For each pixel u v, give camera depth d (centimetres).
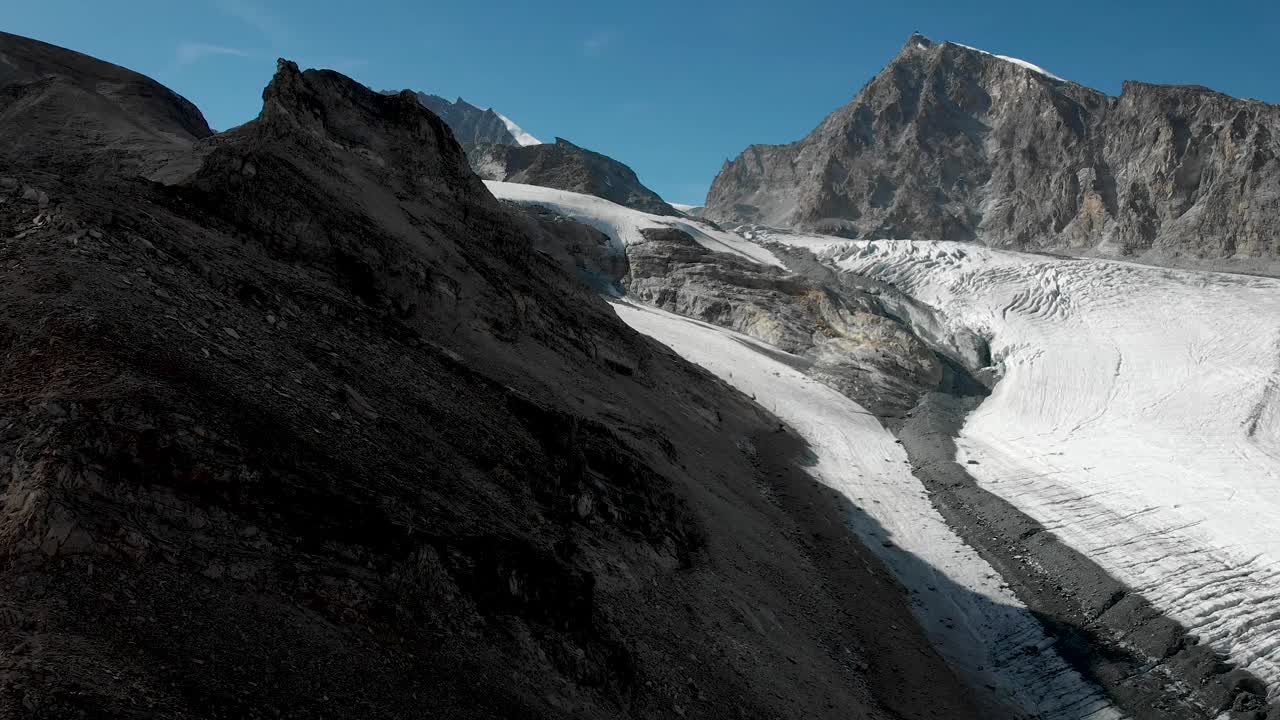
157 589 1173
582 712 1577
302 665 1197
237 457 1396
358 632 1330
